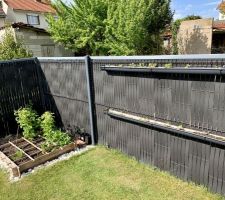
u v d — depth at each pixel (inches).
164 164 180.7
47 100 294.0
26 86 288.5
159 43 637.9
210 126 145.1
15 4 906.7
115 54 588.7
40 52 668.7
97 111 230.1
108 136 226.7
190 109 153.3
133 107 192.4
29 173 194.4
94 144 241.4
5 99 273.4
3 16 861.8
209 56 135.3
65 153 224.5
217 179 149.3
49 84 280.8
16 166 192.5
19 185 178.7
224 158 142.6
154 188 163.5
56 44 714.8
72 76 243.4
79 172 190.2
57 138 235.3
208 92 141.2
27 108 277.9
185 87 152.5
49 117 252.5
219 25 851.4
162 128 169.3
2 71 267.6
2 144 252.4
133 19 523.2
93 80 223.5
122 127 207.9
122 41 556.1
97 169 192.5
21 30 596.1
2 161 217.2
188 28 730.2
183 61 149.6
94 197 158.6
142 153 196.4
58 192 167.0
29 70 287.6
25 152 224.7
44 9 984.3
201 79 142.6
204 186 158.1
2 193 170.4
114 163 200.2
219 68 128.6
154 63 167.6
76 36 673.6
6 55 463.2
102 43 620.4
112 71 200.7
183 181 169.3
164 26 623.8
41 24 961.5
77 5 623.2
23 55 487.5
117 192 161.9
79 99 244.2
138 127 192.9
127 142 207.9
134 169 189.3
